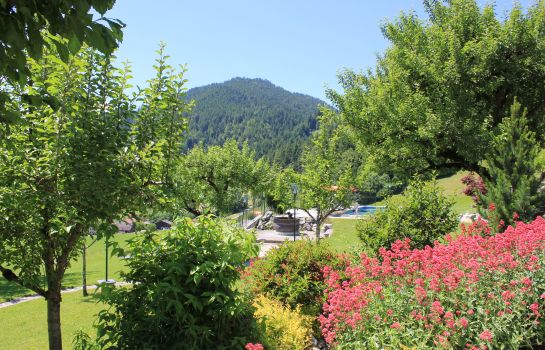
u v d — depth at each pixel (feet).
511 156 30.83
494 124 51.57
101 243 100.42
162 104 16.78
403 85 51.44
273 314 17.43
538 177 29.71
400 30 58.65
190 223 12.90
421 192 28.89
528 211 27.76
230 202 83.30
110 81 16.10
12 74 7.95
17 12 7.20
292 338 16.58
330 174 63.05
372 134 54.29
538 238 17.49
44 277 17.33
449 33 50.03
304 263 21.07
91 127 15.11
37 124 13.70
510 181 29.81
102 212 14.66
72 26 7.27
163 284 11.18
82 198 13.98
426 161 53.16
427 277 14.92
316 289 20.25
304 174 66.49
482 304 13.25
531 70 48.44
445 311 13.48
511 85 50.16
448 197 30.01
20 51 7.45
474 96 49.01
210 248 12.39
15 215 14.16
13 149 13.28
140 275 12.28
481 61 47.78
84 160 14.14
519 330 13.12
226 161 81.41
